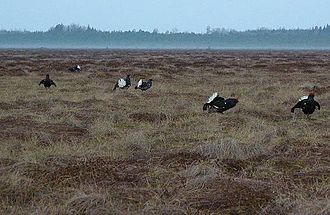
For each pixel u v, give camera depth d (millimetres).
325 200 21234
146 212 20578
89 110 46500
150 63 136500
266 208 20953
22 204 21938
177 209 20781
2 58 178125
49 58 185000
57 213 20328
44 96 57406
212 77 89062
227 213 20969
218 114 44219
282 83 76312
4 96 56469
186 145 32719
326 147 31594
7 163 27344
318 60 175125
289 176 25734
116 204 21500
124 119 42656
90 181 24609
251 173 26500
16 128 37500
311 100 44906
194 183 24062
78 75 89875
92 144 33188
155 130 37812
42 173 25750
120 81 65938
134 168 26969
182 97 57750
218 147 29984
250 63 142625
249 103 51500
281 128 38312
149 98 56812
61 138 34438
